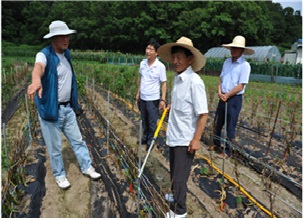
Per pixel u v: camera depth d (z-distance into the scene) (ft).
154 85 15.42
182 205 9.77
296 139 18.39
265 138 18.83
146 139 17.12
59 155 12.14
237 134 19.74
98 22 143.64
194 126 9.33
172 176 10.18
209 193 12.25
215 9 115.85
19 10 185.16
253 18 117.39
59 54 11.43
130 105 26.78
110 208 11.27
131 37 136.67
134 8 134.62
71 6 154.61
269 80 57.16
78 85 26.48
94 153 16.20
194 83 8.82
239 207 11.21
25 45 160.35
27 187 12.41
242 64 14.24
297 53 86.48
